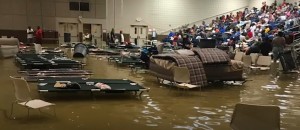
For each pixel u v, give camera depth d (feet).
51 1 81.00
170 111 18.44
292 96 23.54
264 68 36.83
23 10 79.05
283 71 37.24
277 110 10.73
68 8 82.48
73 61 36.22
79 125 15.31
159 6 87.61
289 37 48.03
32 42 71.77
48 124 15.26
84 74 29.55
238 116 11.37
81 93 22.07
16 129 14.38
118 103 19.93
